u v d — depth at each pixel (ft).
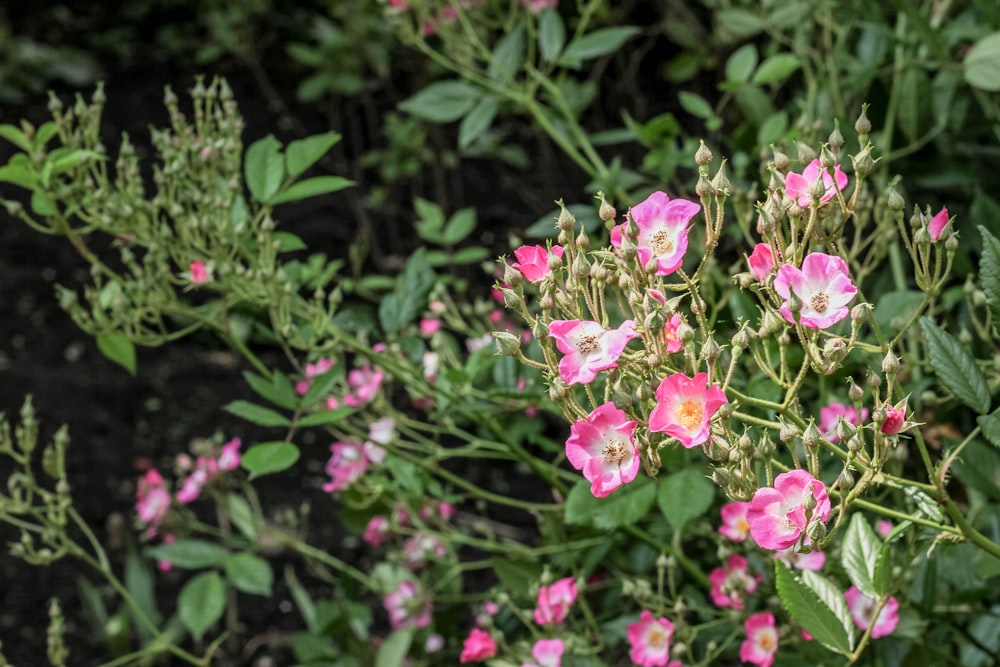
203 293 6.86
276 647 6.95
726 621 4.30
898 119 5.14
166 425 8.41
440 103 5.44
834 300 3.17
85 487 7.95
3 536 7.71
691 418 3.10
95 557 7.50
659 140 5.17
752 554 4.14
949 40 5.36
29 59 12.01
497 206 10.13
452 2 5.46
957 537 3.35
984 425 3.40
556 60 5.43
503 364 4.48
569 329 3.15
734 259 5.16
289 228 9.99
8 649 6.97
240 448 8.22
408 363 4.60
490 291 9.09
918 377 4.28
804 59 5.36
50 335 9.18
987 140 6.21
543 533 4.97
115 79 12.10
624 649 5.79
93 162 4.43
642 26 10.61
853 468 3.28
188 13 12.73
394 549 6.15
